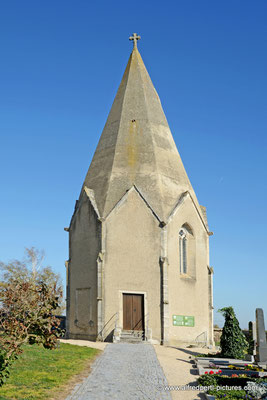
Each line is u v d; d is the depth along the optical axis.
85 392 20.41
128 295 41.66
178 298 42.44
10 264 57.88
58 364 25.69
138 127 47.81
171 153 48.53
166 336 40.22
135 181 44.69
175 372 25.88
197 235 46.09
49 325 29.89
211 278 46.38
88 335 42.25
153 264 41.78
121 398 19.70
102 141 49.28
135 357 29.94
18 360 25.39
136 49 53.59
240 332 32.94
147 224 42.72
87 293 43.38
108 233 42.75
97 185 46.19
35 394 19.50
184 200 45.38
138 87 50.22
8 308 28.88
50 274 57.28
